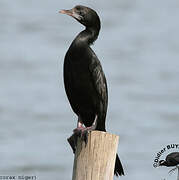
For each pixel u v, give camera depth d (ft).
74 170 32.99
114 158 32.37
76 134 37.11
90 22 40.93
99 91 40.57
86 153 32.40
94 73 40.24
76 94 40.83
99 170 32.19
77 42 40.34
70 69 40.29
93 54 40.40
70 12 41.24
